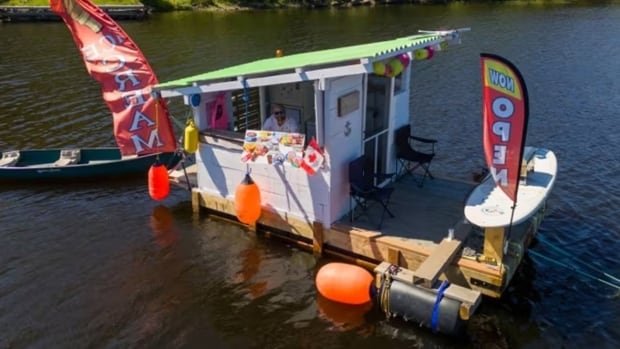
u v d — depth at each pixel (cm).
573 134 1923
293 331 976
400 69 1046
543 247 1223
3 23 4581
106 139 1958
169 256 1205
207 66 2992
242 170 1225
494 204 970
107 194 1527
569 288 1085
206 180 1309
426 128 2022
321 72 990
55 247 1255
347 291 1009
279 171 1155
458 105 2272
